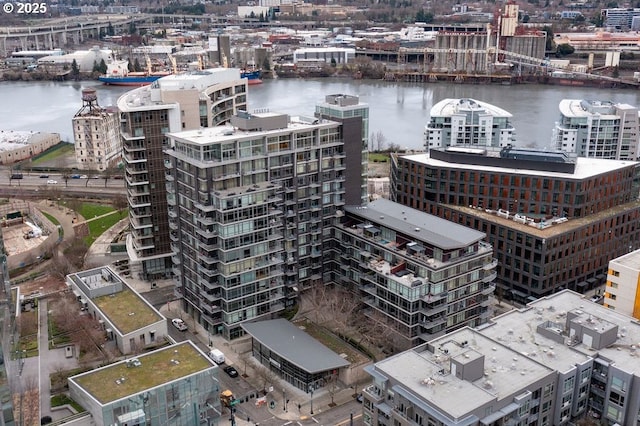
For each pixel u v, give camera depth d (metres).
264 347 185.75
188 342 159.62
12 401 131.00
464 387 133.62
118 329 163.62
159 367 148.75
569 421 148.38
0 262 145.50
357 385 178.75
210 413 151.12
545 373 140.62
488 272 198.88
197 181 188.50
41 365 155.25
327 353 180.88
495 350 149.50
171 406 144.38
